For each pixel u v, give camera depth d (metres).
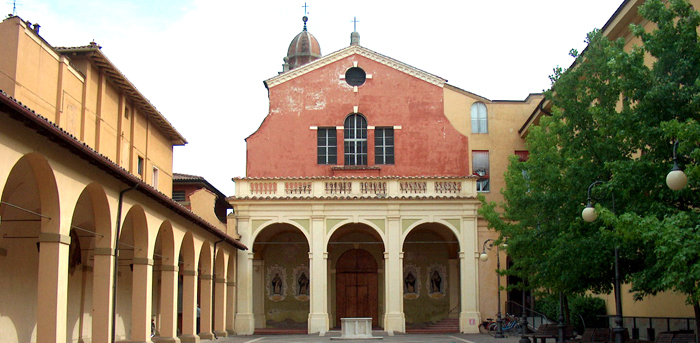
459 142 38.62
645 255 17.88
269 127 38.69
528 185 25.30
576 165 19.17
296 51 64.31
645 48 15.87
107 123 25.72
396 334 33.62
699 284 12.96
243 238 35.22
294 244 39.78
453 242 36.97
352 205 35.28
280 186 35.72
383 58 39.38
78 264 24.50
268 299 39.16
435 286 39.09
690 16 15.41
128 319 28.92
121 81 26.23
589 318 30.48
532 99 39.75
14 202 18.30
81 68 23.86
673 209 14.62
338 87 39.19
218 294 32.19
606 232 15.27
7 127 12.40
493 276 35.66
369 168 38.09
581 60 20.42
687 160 15.10
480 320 34.53
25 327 20.36
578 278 19.50
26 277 20.39
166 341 23.66
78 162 15.66
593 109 17.86
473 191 35.44
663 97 15.16
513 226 26.56
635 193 16.31
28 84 20.09
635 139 16.66
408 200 35.00
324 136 38.91
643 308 26.58
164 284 23.89
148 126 30.73
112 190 17.95
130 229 25.70
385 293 34.81
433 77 39.41
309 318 34.41
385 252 34.78
